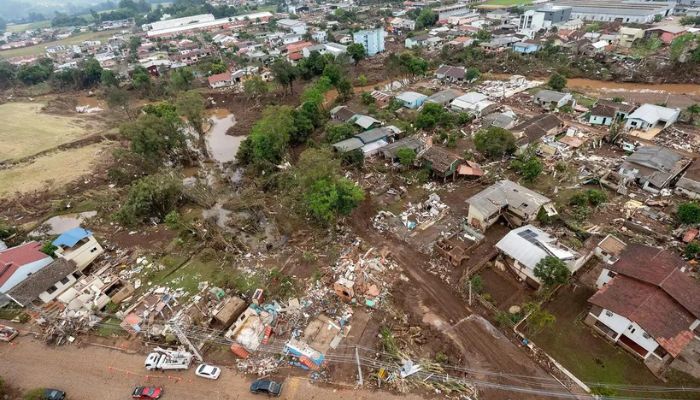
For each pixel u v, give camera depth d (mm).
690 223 42375
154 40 186250
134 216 52375
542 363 30875
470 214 46438
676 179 51812
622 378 29422
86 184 66562
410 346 33031
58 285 40375
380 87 103688
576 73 97500
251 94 101312
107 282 42500
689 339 28406
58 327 36406
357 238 46531
